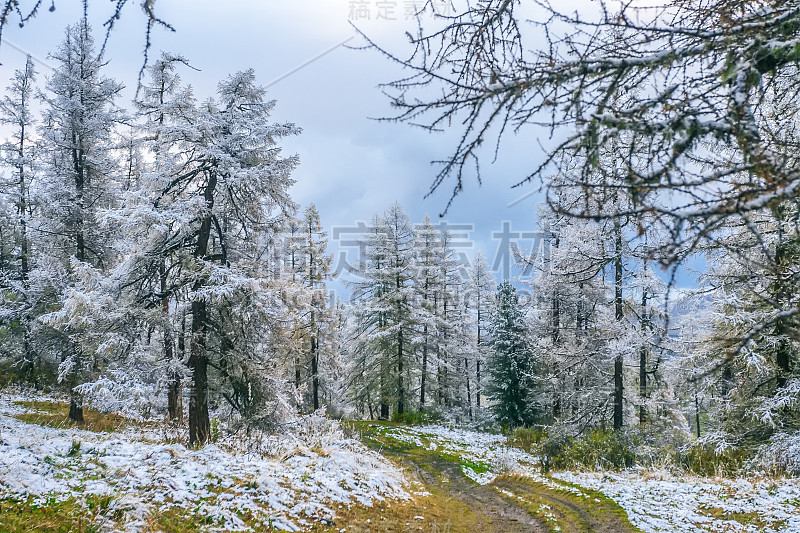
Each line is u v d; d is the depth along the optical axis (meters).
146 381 12.73
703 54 2.25
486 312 39.72
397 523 9.33
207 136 13.25
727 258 8.66
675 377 16.09
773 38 2.12
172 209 12.54
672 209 1.81
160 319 12.88
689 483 11.70
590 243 12.57
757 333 1.70
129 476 8.23
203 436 12.96
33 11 1.82
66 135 18.80
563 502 11.81
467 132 2.23
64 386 20.58
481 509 11.68
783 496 9.63
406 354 30.53
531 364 28.41
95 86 19.09
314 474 10.68
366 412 38.19
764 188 1.70
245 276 13.63
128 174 20.05
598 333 18.03
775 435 11.88
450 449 21.77
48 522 6.23
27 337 19.91
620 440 16.31
